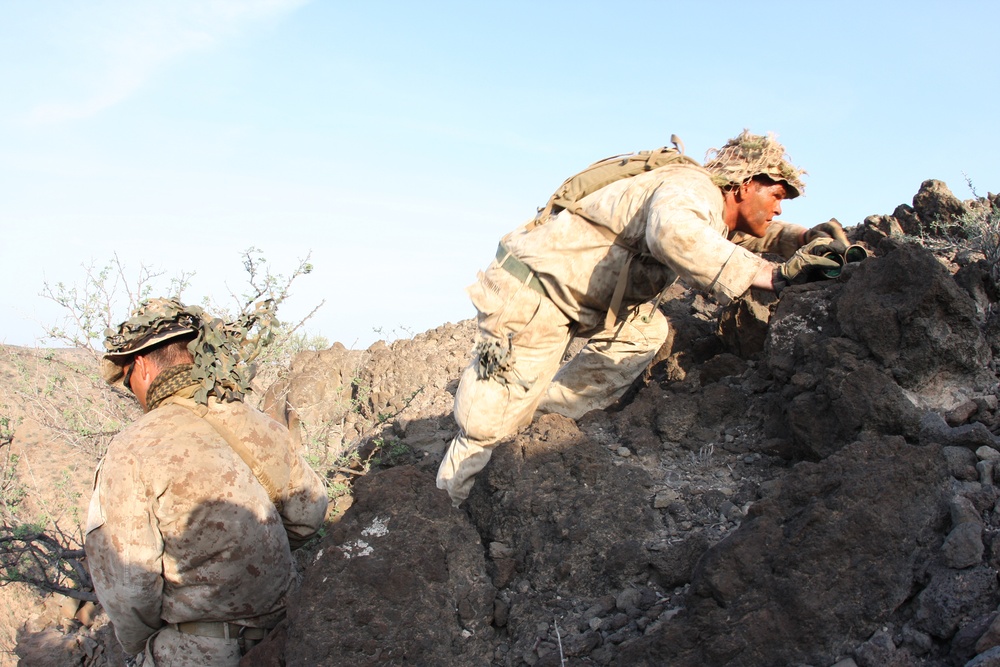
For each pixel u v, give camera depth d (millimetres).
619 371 3873
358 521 3115
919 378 3090
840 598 2422
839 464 2688
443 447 4777
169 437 2900
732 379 3916
